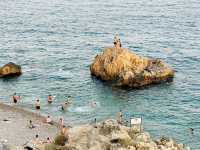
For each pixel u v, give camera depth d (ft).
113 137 122.83
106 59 357.82
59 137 128.57
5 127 259.60
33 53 436.35
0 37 502.38
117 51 358.84
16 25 568.41
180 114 296.92
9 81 356.59
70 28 554.46
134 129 131.13
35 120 276.82
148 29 552.00
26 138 242.37
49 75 370.94
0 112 288.51
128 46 468.75
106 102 316.81
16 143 232.73
